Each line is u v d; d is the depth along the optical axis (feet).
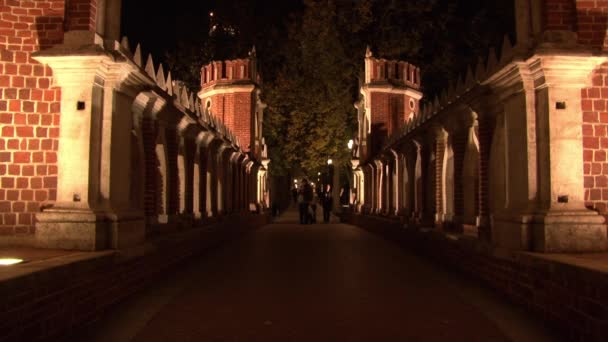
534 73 24.93
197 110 47.62
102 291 22.07
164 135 38.75
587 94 25.86
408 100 98.17
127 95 27.50
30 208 25.91
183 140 44.70
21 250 23.82
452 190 43.60
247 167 86.58
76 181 24.81
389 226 62.03
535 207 24.76
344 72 126.41
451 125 40.65
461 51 119.55
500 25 107.14
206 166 52.49
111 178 25.49
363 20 123.95
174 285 29.76
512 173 26.76
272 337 19.99
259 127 113.70
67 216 24.06
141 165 33.40
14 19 26.48
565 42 24.62
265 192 121.19
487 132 32.42
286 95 129.59
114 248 24.64
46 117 26.30
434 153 47.16
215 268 36.52
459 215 39.29
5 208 25.84
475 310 23.98
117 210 25.76
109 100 25.63
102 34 26.04
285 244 54.75
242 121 97.91
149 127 33.76
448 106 38.81
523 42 25.80
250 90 98.22
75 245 23.93
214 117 56.80
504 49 27.53
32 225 25.85
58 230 24.04
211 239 49.96
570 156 24.43
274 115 130.52
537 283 21.86
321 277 32.83
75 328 19.22
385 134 95.45
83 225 23.93
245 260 40.96
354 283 30.78
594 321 17.03
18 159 26.07
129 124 28.09
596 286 16.92
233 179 72.49
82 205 24.58
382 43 123.03
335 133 127.85
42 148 26.17
